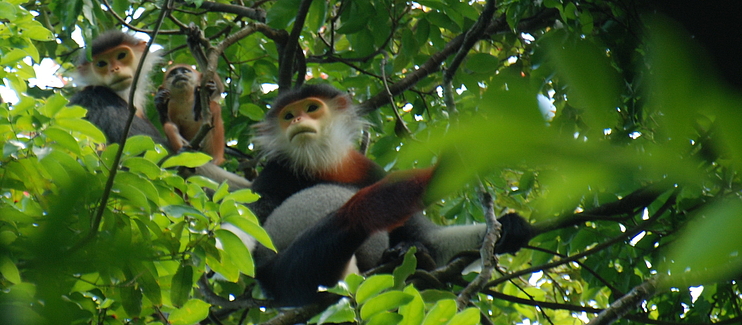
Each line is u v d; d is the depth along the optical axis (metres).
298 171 10.01
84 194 1.40
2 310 1.97
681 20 0.99
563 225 7.94
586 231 8.80
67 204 1.36
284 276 7.94
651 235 8.77
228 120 12.18
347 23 9.99
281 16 9.51
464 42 8.56
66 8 7.68
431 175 7.28
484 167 1.11
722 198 1.31
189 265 5.44
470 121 1.12
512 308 10.30
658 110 1.04
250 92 11.39
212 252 5.54
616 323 8.62
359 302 5.14
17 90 7.09
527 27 10.17
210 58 8.36
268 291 8.20
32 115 5.28
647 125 2.49
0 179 5.28
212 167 10.34
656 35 1.00
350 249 7.55
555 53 1.09
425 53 11.98
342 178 10.05
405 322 5.11
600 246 7.76
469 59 10.20
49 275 1.33
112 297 5.44
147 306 5.69
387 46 11.41
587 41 1.11
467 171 1.16
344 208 7.66
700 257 1.03
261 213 9.65
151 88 13.70
